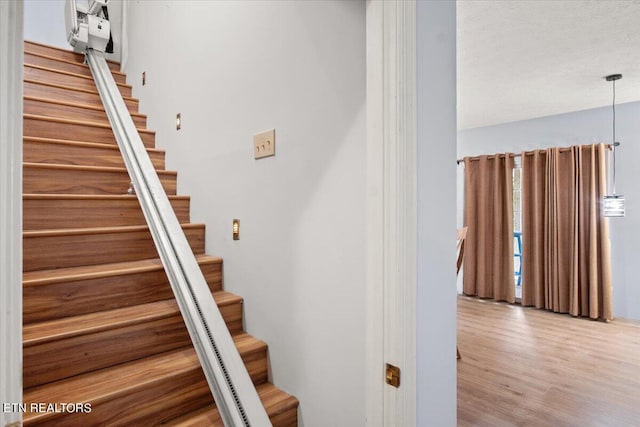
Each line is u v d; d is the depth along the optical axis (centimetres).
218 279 201
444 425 114
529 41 261
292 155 150
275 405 146
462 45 266
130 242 194
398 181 97
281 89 156
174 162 261
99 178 220
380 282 101
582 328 363
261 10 169
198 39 227
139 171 201
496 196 470
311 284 141
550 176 429
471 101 392
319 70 135
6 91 43
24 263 163
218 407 131
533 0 212
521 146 473
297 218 148
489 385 242
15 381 44
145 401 135
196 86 230
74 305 157
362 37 118
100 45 320
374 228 102
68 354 137
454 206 116
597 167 402
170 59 267
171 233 176
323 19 134
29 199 177
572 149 414
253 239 177
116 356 149
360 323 120
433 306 108
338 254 128
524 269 446
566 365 274
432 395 109
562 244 418
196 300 154
